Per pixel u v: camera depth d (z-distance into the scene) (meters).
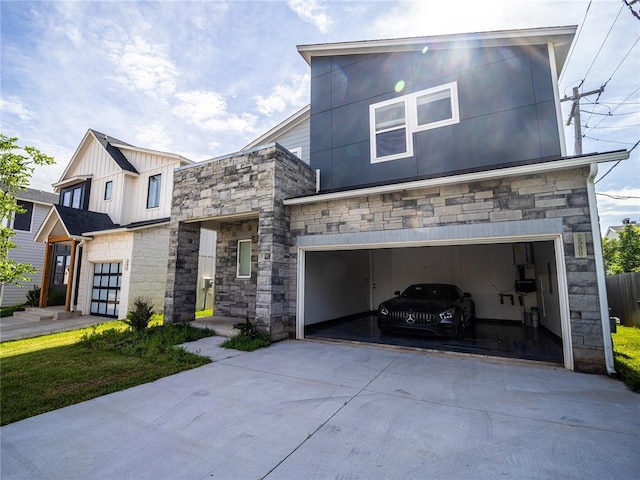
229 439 2.96
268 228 7.40
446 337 7.79
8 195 9.70
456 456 2.66
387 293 12.34
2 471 2.49
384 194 6.81
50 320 11.27
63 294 14.16
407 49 8.27
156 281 11.81
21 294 16.47
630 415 3.42
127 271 11.16
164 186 14.24
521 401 3.82
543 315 8.74
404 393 4.10
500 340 7.37
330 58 9.45
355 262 11.94
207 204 8.57
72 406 3.76
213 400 3.90
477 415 3.44
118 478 2.40
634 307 9.63
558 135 6.58
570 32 6.66
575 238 5.14
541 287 8.88
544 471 2.46
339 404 3.76
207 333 7.72
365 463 2.56
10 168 9.31
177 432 3.11
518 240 5.77
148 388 4.34
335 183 8.88
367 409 3.61
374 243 6.82
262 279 7.33
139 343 6.70
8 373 5.03
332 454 2.70
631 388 4.21
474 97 7.42
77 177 16.33
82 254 12.90
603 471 2.46
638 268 19.62
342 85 9.16
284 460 2.62
